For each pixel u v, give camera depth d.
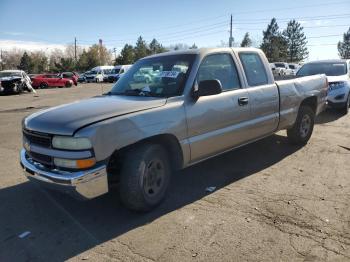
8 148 7.45
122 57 82.81
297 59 78.38
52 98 21.19
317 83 6.98
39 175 3.80
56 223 4.01
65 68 83.56
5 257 3.36
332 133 8.03
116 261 3.24
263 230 3.67
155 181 4.19
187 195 4.64
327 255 3.21
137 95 4.64
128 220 4.02
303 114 6.64
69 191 3.58
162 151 4.21
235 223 3.84
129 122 3.78
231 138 5.01
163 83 4.63
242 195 4.58
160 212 4.18
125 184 3.93
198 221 3.92
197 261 3.18
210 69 4.84
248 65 5.49
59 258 3.32
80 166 3.54
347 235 3.53
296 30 77.44
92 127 3.55
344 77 10.68
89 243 3.56
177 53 5.00
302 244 3.39
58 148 3.66
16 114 13.16
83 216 4.16
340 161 5.91
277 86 5.84
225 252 3.30
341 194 4.54
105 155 3.61
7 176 5.61
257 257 3.21
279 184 4.93
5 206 4.48
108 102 4.27
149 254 3.32
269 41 76.56
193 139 4.45
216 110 4.69
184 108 4.32
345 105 10.41
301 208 4.15
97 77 48.25
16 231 3.85
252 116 5.32
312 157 6.16
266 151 6.55
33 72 89.56
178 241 3.53
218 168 5.66
